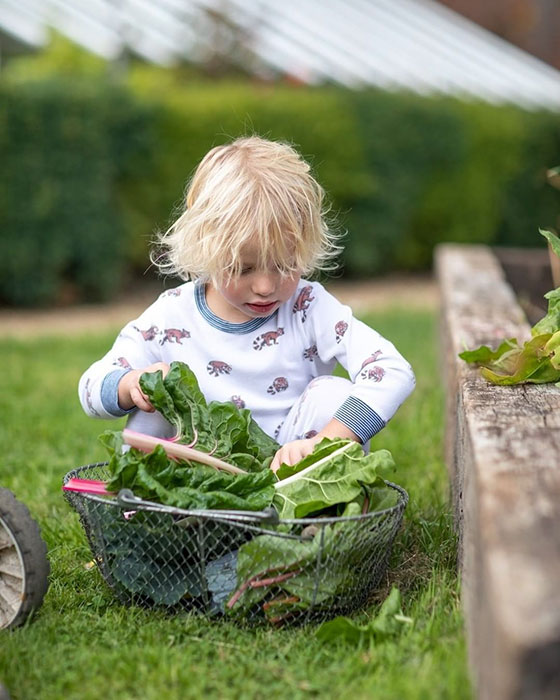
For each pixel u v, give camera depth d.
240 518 2.12
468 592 2.09
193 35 11.79
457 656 1.93
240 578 2.18
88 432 4.34
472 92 11.91
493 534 1.63
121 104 9.33
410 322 7.97
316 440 2.46
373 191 10.59
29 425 4.48
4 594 2.24
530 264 6.34
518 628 1.39
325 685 1.91
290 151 2.72
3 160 8.70
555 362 2.53
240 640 2.13
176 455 2.31
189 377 2.45
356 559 2.24
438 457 3.88
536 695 1.40
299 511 2.22
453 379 3.31
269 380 2.70
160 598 2.28
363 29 12.11
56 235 9.05
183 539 2.25
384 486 2.38
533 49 17.11
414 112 10.75
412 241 11.36
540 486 1.82
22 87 8.66
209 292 2.75
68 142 8.91
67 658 2.08
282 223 2.46
